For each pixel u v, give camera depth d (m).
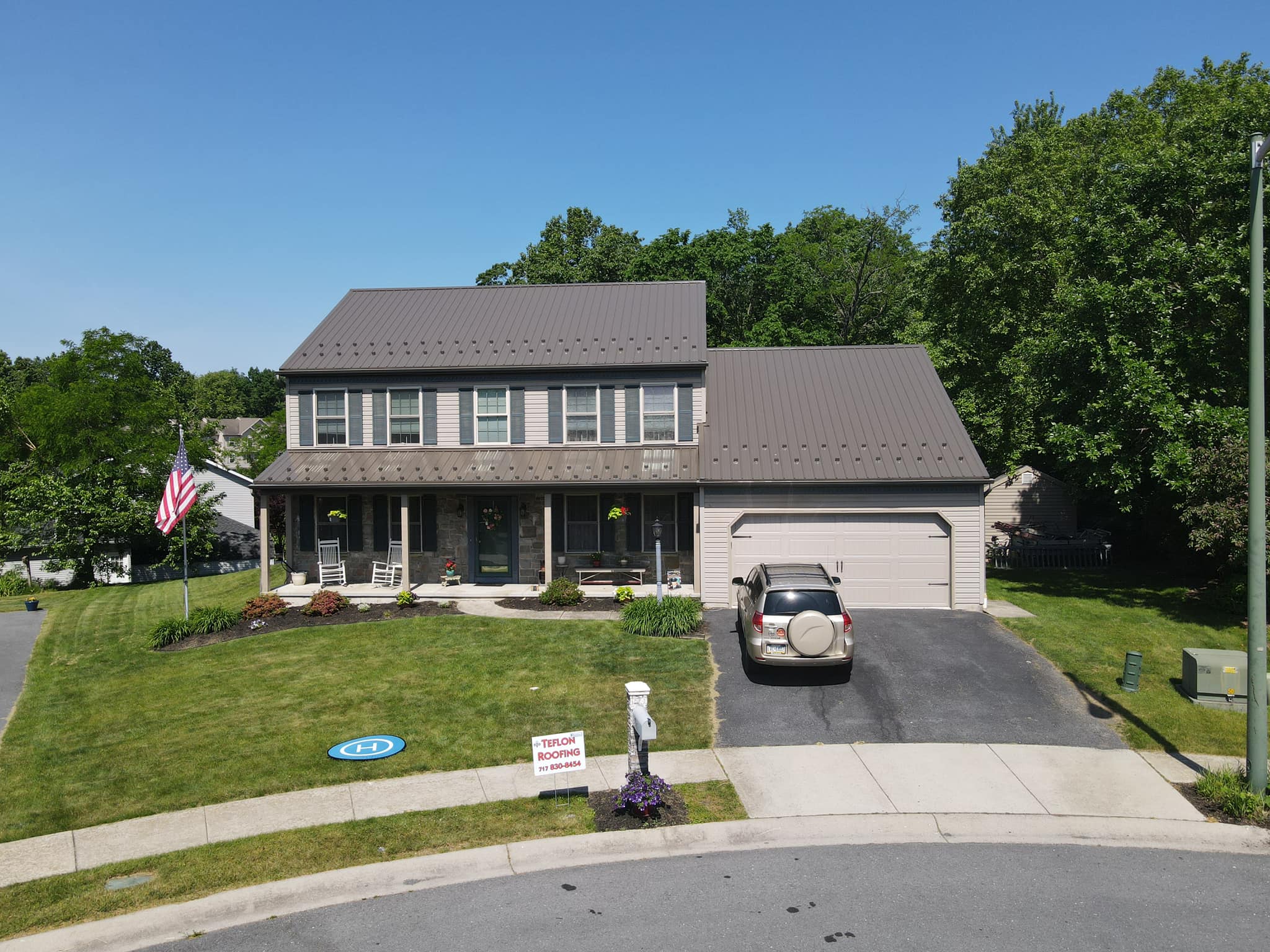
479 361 20.95
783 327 37.19
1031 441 25.08
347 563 21.66
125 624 20.28
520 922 7.16
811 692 12.92
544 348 21.25
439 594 20.03
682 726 11.68
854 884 7.72
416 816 9.11
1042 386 21.73
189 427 38.44
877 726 11.59
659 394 20.55
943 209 30.83
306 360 21.50
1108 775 10.00
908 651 14.84
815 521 18.47
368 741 11.22
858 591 18.38
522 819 9.02
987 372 26.25
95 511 27.77
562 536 21.16
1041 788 9.67
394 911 7.39
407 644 15.88
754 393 21.33
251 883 7.81
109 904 7.50
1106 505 28.89
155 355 84.06
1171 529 22.52
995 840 8.59
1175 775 9.96
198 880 7.86
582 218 51.72
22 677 15.46
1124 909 7.25
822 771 10.19
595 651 15.14
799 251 43.09
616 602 18.97
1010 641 15.45
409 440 21.20
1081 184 27.39
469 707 12.48
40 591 27.84
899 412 20.11
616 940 6.86
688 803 9.38
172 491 18.53
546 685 13.38
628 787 9.03
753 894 7.57
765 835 8.71
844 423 19.92
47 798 9.75
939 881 7.75
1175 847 8.44
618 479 19.50
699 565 18.78
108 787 9.99
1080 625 16.58
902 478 18.08
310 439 21.44
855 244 42.28
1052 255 24.58
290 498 21.75
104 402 28.86
